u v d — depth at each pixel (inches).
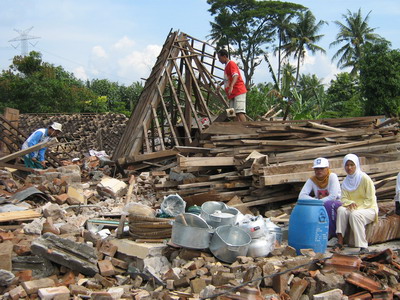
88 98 1588.3
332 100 1656.0
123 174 422.9
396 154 354.0
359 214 236.4
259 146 339.9
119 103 1797.5
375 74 1137.4
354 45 1831.9
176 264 200.7
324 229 222.5
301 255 212.5
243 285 167.3
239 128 353.4
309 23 1860.2
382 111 1152.2
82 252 200.1
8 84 1392.7
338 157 344.2
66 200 325.1
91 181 433.1
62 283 187.3
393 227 261.1
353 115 1268.5
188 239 200.5
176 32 499.2
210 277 182.1
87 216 299.6
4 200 308.7
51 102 1387.8
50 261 200.7
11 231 258.2
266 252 208.1
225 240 205.2
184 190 324.8
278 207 327.6
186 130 429.7
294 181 304.7
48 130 411.8
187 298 168.2
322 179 254.2
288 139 346.9
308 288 175.0
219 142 346.9
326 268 188.7
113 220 276.5
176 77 522.9
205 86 474.9
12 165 393.1
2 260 193.6
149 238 217.9
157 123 440.5
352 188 251.8
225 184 315.3
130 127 500.1
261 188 315.9
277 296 168.1
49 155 508.7
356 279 176.9
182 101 558.9
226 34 1781.5
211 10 1851.6
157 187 339.3
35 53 1587.1
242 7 1844.2
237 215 235.0
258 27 1854.1
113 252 214.1
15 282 185.0
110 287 190.2
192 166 321.4
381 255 206.5
